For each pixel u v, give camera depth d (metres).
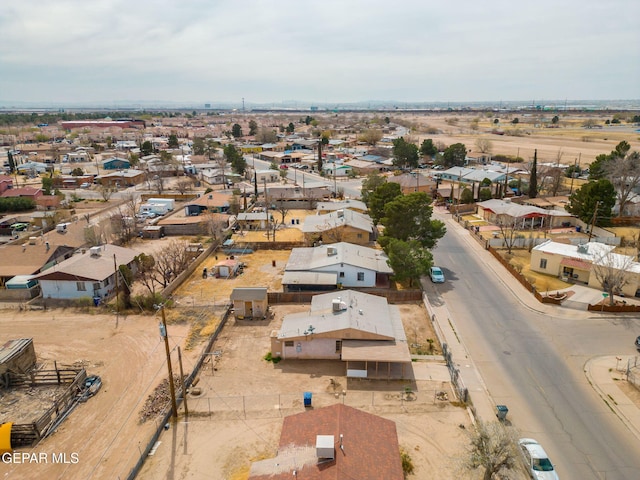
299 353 39.09
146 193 114.81
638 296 50.28
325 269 53.47
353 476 22.02
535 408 32.59
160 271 56.19
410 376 36.44
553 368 37.56
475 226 79.88
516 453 25.56
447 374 36.72
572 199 79.81
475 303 49.97
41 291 52.16
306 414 27.45
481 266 61.72
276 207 97.06
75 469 27.47
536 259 58.50
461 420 31.17
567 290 52.47
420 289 52.75
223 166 135.25
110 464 27.81
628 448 28.94
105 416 32.28
